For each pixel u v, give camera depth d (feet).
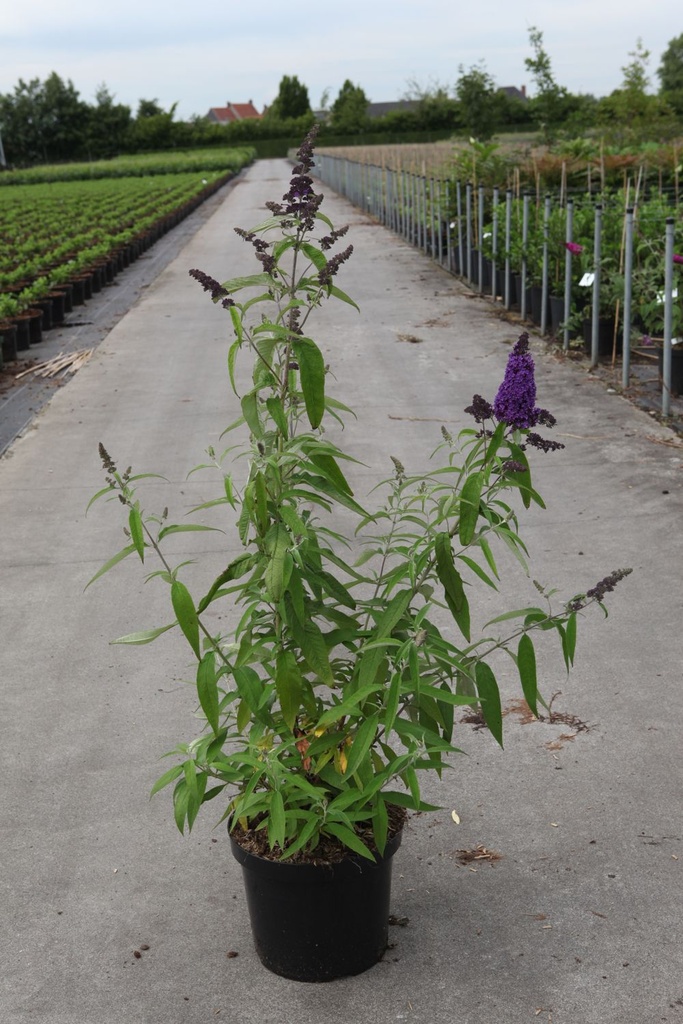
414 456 23.21
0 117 313.12
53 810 11.12
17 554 18.53
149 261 66.23
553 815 10.61
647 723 12.18
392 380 30.63
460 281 50.42
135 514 7.29
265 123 318.24
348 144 263.49
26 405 29.96
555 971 8.52
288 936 8.31
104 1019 8.26
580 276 33.35
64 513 20.52
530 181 56.03
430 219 60.13
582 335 33.17
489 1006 8.18
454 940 8.94
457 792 11.09
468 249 48.06
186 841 10.55
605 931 8.96
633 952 8.70
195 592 16.53
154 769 11.78
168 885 9.89
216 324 41.45
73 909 9.61
